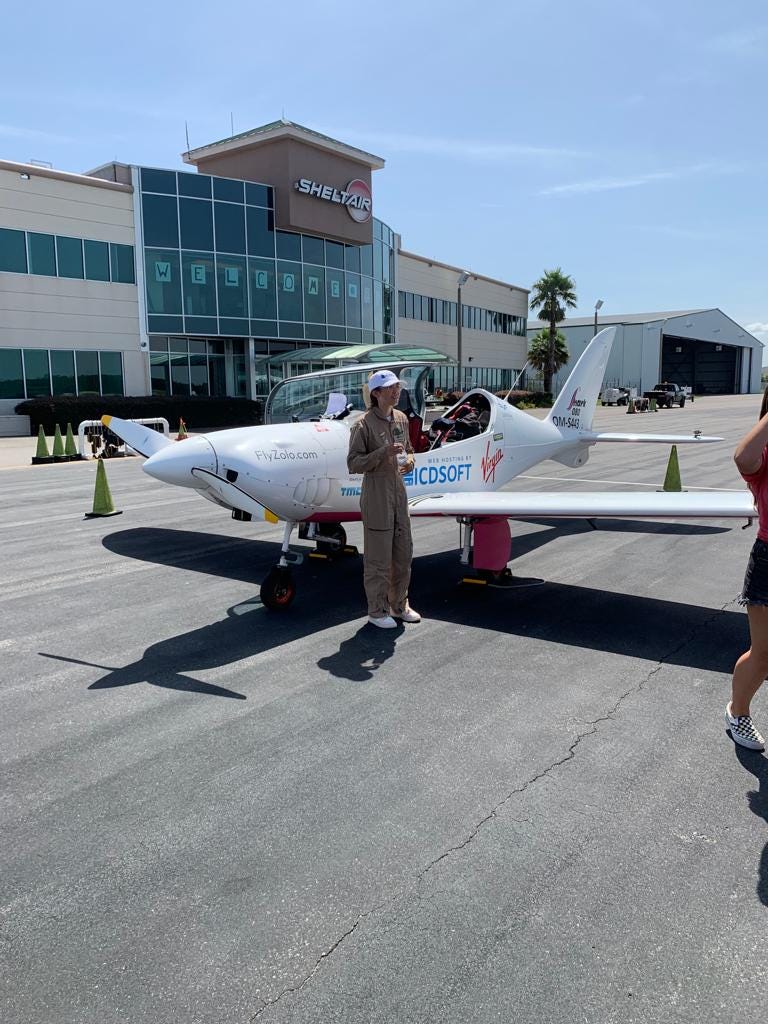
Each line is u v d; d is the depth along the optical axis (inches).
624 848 98.2
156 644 180.2
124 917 86.2
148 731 134.2
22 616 203.6
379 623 187.0
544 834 101.3
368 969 78.0
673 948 80.8
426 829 102.8
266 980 76.7
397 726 134.7
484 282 1909.4
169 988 75.8
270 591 201.0
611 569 249.4
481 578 230.7
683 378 3681.1
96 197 981.8
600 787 113.6
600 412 1590.8
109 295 1011.9
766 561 114.3
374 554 183.5
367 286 1310.3
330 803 109.7
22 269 935.7
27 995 75.2
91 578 243.3
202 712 141.8
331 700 146.4
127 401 970.1
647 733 131.4
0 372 929.5
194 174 1042.7
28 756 125.3
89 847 99.8
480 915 85.8
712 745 127.0
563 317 2027.6
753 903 87.8
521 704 143.8
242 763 122.0
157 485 481.1
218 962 79.2
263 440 205.0
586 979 76.5
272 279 1131.9
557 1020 71.6
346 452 218.5
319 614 202.1
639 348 2659.9
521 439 284.7
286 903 88.2
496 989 75.3
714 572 244.7
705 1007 73.1
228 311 1092.5
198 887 91.4
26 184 925.8
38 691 152.8
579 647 175.2
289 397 271.0
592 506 203.2
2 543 298.5
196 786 115.0
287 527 214.1
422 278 1631.4
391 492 181.5
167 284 1046.4
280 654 172.2
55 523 343.3
